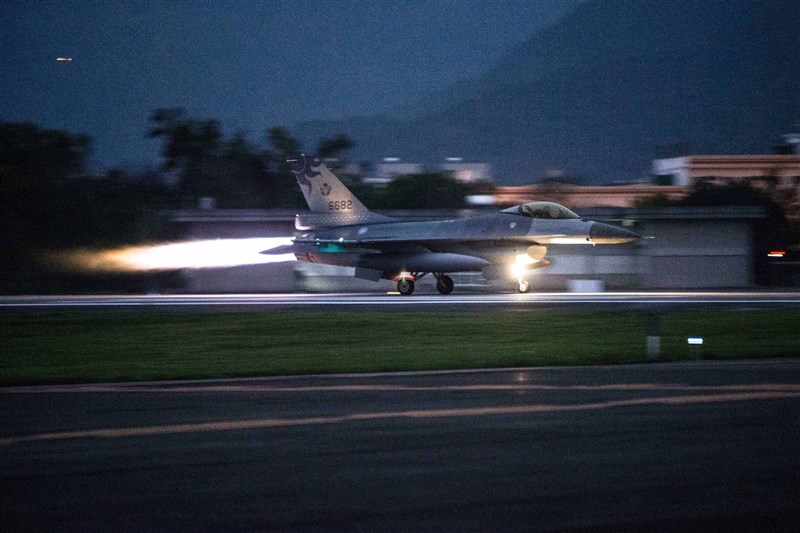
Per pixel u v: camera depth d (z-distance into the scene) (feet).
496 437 139.54
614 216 561.43
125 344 273.13
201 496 110.63
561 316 322.14
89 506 107.24
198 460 127.44
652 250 562.25
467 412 159.74
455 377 202.28
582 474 118.52
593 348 245.65
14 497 110.93
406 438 139.54
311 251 474.08
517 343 258.78
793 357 231.71
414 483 115.14
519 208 435.12
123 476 119.75
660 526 99.14
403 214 561.02
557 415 156.15
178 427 150.00
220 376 208.54
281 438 140.67
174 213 585.63
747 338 266.36
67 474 120.98
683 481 115.24
